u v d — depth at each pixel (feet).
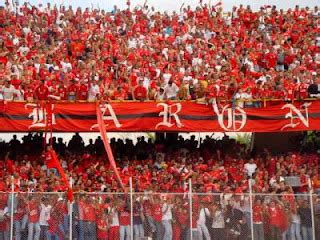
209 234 65.31
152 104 83.66
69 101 82.74
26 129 81.76
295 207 66.44
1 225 63.67
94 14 114.11
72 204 64.69
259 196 66.33
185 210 65.62
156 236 65.36
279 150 92.79
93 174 79.36
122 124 82.94
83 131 82.64
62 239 64.28
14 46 100.32
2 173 79.25
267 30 112.06
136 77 88.33
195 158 85.87
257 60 100.32
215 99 83.71
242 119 83.92
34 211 64.28
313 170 81.41
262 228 65.77
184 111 83.66
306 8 116.37
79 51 101.35
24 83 84.89
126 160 83.82
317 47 104.99
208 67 97.19
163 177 77.61
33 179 76.95
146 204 65.67
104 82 88.58
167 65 96.68
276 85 87.30
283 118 83.92
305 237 66.18
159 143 91.30
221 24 114.52
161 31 111.96
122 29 110.93
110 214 65.16
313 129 83.61
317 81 86.99
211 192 70.69
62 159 83.20
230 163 84.89
